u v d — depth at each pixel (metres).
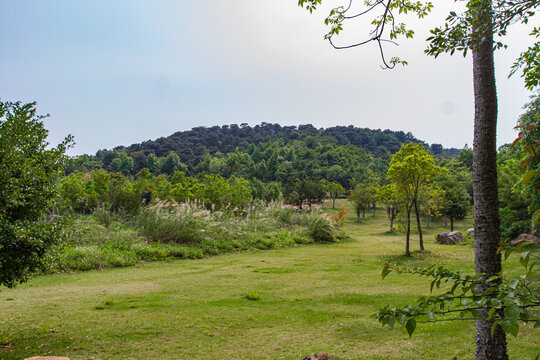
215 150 129.62
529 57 3.01
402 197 15.48
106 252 11.16
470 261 11.86
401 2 3.38
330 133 138.88
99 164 84.81
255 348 4.41
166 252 12.40
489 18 2.17
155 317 5.67
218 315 5.83
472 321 5.17
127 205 23.16
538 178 8.84
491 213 3.16
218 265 11.25
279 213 21.83
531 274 1.38
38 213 4.77
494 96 3.26
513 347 4.14
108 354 4.18
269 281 8.66
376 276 9.30
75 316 5.64
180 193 30.59
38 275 8.84
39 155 4.81
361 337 4.77
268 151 108.69
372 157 99.12
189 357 4.12
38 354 4.11
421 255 13.67
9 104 4.60
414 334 4.81
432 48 2.45
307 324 5.39
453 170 42.62
